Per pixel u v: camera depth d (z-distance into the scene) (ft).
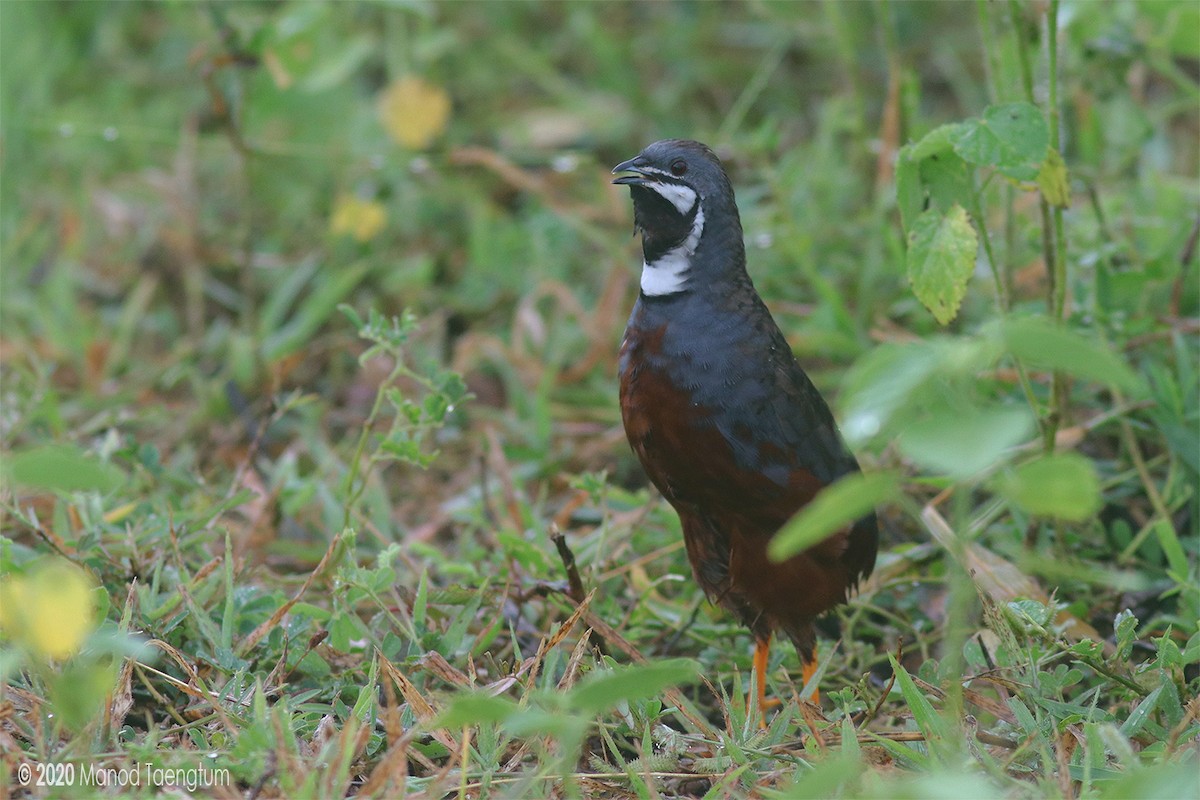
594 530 33.71
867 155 43.34
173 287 46.14
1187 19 35.12
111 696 22.38
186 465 36.14
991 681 25.11
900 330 38.19
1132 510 32.48
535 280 43.29
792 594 26.71
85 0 54.03
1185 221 36.83
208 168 49.98
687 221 26.50
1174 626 28.53
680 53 54.19
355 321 28.91
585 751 23.79
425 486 37.58
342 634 26.20
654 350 26.48
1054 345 16.02
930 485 32.65
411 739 21.91
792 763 23.24
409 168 45.75
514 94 54.24
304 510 34.78
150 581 27.89
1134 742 23.75
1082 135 40.98
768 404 25.99
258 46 39.55
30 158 47.98
